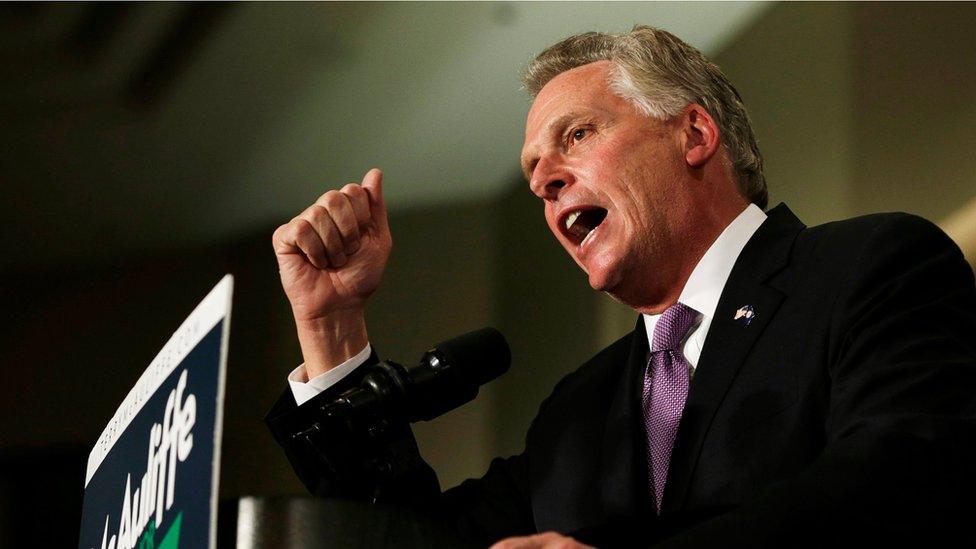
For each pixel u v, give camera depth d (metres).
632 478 1.69
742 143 2.04
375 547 1.08
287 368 4.55
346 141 4.55
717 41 3.76
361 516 1.10
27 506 4.75
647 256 1.91
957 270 1.59
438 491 1.76
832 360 1.54
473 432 4.02
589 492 1.76
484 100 4.30
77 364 4.84
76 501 4.76
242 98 4.44
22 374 4.84
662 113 1.98
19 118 4.48
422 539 1.10
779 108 3.47
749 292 1.72
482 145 4.41
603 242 1.92
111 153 4.63
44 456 4.79
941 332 1.47
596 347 3.82
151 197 4.76
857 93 3.23
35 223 4.80
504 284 4.23
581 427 1.86
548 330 4.02
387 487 1.70
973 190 2.88
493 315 4.23
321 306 1.95
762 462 1.52
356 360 1.93
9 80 4.36
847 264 1.65
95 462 1.47
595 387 1.92
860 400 1.37
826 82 3.32
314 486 1.80
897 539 1.12
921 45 3.08
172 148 4.62
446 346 1.74
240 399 4.55
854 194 3.19
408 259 4.41
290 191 4.76
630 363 1.86
